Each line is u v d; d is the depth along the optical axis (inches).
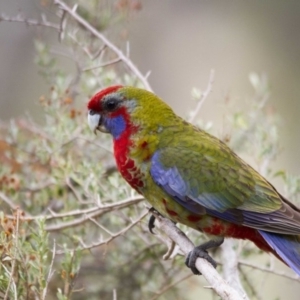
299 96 804.0
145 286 507.5
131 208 471.2
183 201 406.3
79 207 482.3
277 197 407.5
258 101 632.4
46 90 760.3
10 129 526.6
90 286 510.6
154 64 815.1
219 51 831.7
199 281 536.7
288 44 832.3
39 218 389.7
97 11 545.3
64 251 401.4
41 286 365.1
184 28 841.5
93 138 501.4
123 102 419.5
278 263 624.4
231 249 436.1
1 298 374.0
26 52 775.7
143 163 414.0
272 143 493.0
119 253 503.8
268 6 848.9
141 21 813.2
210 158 408.8
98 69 496.4
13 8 780.0
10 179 485.4
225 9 852.6
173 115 423.8
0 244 369.4
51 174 490.6
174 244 403.5
